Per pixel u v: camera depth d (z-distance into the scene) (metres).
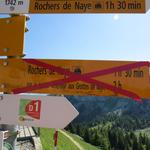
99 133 100.06
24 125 3.85
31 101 3.88
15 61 4.09
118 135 107.12
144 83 3.74
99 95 3.80
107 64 3.85
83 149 52.59
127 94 3.73
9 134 3.96
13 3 4.22
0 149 3.77
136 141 111.75
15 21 4.18
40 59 4.03
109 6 4.05
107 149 96.12
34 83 4.00
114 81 3.79
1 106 3.93
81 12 4.11
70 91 3.89
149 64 3.76
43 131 26.97
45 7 4.19
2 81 4.08
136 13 3.99
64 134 54.62
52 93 3.92
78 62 3.92
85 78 3.86
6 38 4.17
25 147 22.09
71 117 3.74
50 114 3.81
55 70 3.96
